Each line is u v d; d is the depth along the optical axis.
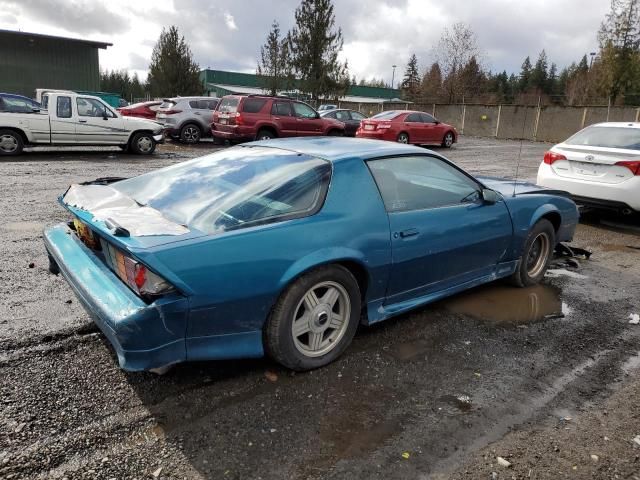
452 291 3.95
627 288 4.90
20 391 2.71
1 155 12.41
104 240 2.81
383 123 18.61
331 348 3.15
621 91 37.88
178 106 17.61
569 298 4.54
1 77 33.00
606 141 7.48
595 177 7.24
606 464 2.36
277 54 33.12
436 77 45.62
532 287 4.76
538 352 3.47
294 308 2.88
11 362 2.98
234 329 2.70
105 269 2.78
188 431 2.47
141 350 2.42
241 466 2.25
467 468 2.30
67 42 34.44
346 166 3.22
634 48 37.28
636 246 6.59
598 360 3.39
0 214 6.48
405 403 2.79
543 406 2.83
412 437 2.50
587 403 2.88
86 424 2.48
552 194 4.89
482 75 43.53
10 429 2.40
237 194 3.04
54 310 3.70
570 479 2.26
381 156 3.45
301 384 2.93
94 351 3.16
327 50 30.98
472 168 13.83
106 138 13.55
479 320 3.95
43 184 8.78
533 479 2.25
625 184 6.92
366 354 3.32
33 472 2.15
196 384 2.87
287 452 2.35
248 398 2.76
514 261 4.47
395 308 3.53
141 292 2.43
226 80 61.03
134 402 2.67
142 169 11.33
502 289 4.68
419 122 19.58
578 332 3.82
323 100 32.41
